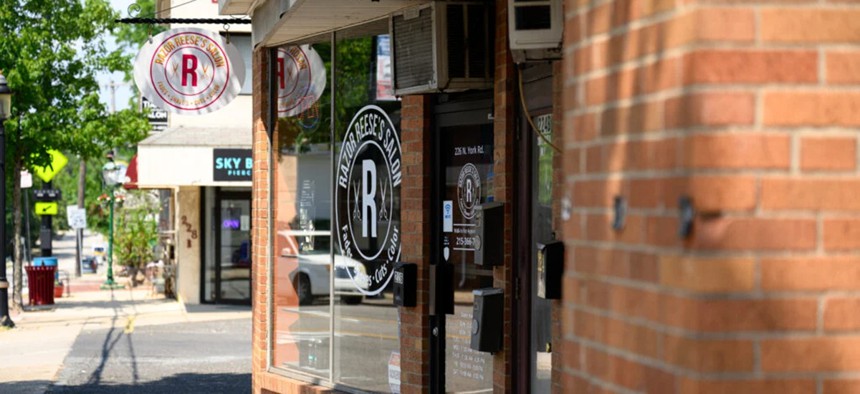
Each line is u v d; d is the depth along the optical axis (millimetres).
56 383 14164
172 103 12109
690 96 2463
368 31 9516
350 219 9938
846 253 2479
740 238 2449
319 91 10344
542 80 7129
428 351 8773
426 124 8766
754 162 2455
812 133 2477
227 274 27297
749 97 2459
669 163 2559
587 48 3078
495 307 7535
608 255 2930
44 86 25484
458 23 7785
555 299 6641
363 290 9727
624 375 2820
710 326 2434
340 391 9906
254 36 11031
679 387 2500
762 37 2467
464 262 8469
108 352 17625
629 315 2789
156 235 35781
